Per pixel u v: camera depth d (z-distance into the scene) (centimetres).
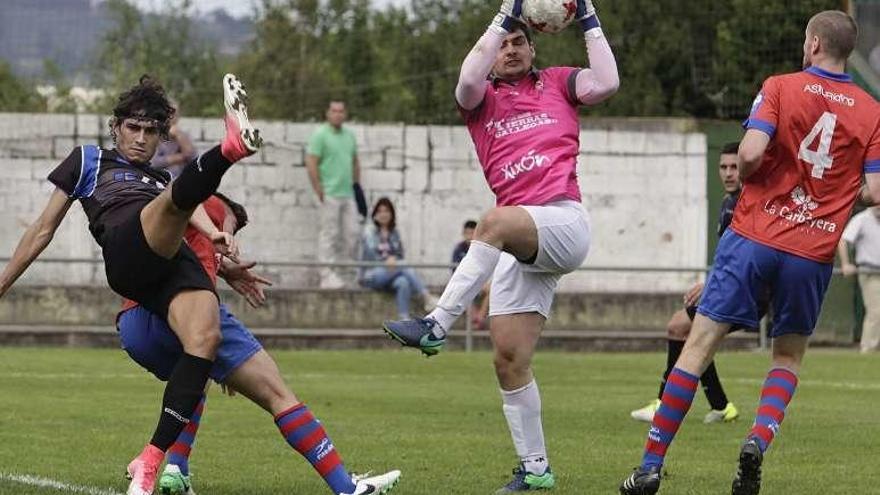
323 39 4278
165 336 1053
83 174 1056
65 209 1059
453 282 1133
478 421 1698
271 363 1048
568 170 1179
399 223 3475
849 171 1119
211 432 1559
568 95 1202
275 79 4172
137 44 4047
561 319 3225
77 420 1634
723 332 1129
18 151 3328
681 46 3934
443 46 4247
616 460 1387
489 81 1215
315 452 1032
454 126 3497
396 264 2967
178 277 1024
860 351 3002
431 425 1655
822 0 3712
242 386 1043
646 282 3466
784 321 1137
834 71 1125
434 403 1908
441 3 4334
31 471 1242
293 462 1338
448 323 1133
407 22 4316
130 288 1019
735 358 2748
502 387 1216
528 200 1173
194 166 966
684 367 1116
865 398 2031
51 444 1427
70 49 3984
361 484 1027
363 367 2488
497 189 1194
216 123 3403
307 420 1036
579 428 1650
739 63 3806
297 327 3056
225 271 1174
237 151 950
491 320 1214
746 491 1092
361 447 1456
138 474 990
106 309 3052
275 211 3412
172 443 1004
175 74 4072
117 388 2031
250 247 3406
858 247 3055
